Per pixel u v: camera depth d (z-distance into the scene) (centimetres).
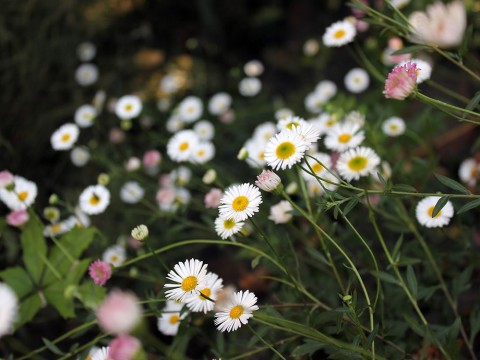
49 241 44
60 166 55
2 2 53
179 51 82
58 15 57
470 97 55
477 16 49
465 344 34
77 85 61
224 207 28
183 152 41
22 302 34
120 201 51
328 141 35
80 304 34
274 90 77
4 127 52
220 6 85
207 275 27
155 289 40
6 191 37
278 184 28
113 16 73
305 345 28
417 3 46
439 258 35
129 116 47
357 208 42
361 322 32
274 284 37
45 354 41
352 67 73
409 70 27
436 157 42
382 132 41
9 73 52
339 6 83
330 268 37
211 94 75
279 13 85
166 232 44
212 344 34
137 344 22
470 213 39
